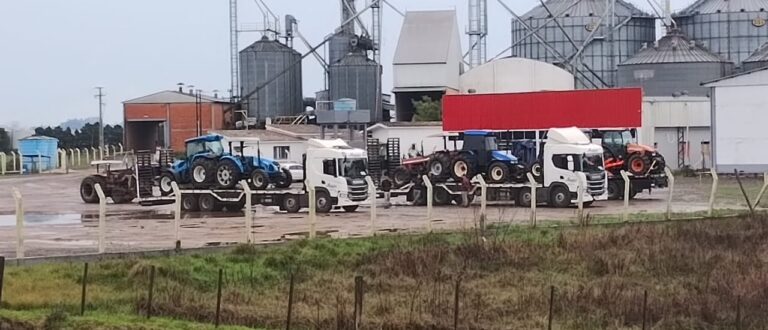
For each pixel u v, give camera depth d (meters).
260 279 22.30
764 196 44.16
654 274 22.58
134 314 18.02
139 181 43.06
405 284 21.56
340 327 17.17
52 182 61.03
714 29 93.44
